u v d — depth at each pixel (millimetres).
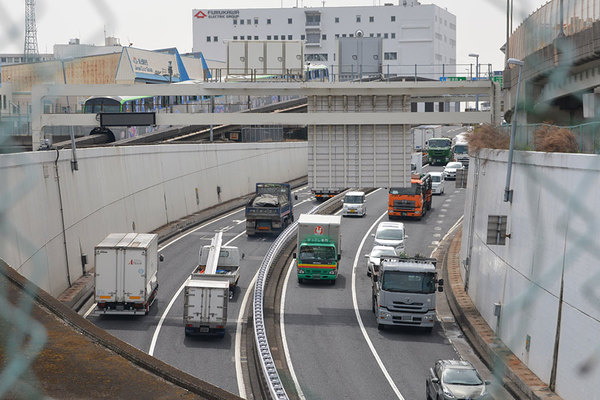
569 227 31234
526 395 33031
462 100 67375
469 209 59625
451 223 92562
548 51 16484
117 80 103312
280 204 83500
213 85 55000
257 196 87875
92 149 64875
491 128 53062
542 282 34656
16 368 11938
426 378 38719
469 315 49500
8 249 40812
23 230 44562
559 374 31516
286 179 141125
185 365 40062
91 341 13336
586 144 33250
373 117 54094
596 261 28141
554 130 36969
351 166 55000
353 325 50000
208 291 44750
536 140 39031
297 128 163500
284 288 60625
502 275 43094
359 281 63875
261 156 128500
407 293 47594
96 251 48594
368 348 44500
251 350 43188
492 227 42188
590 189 29203
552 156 34000
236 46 60062
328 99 54812
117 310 49031
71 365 12172
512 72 50656
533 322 35844
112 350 13070
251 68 60219
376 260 65500
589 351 28312
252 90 55156
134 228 76812
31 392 11117
